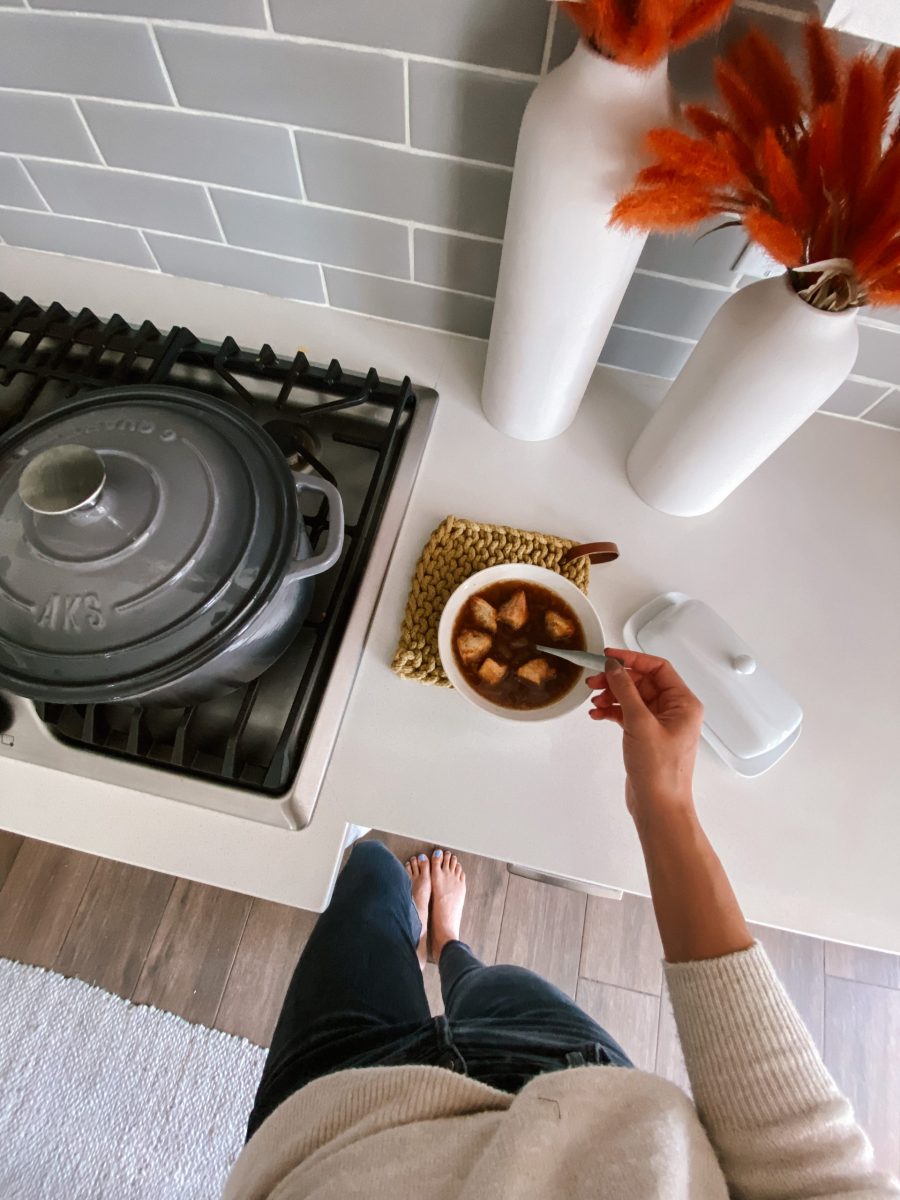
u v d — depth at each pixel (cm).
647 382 82
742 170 45
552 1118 39
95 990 126
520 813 63
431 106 59
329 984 77
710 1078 40
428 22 52
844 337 51
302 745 63
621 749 65
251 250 80
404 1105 44
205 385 80
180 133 67
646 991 128
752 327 52
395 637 69
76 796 63
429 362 82
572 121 46
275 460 57
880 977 130
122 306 85
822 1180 36
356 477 76
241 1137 118
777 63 45
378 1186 39
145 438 55
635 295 71
